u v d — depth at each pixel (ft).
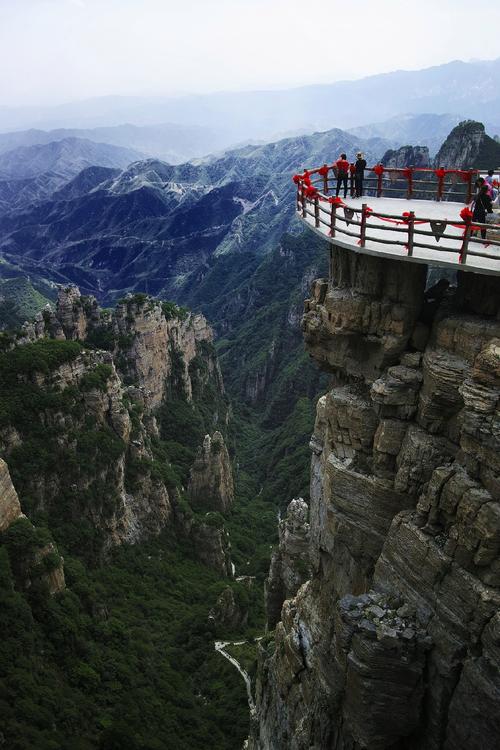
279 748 106.52
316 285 91.50
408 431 75.36
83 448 250.57
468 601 64.85
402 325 76.13
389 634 69.05
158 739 161.07
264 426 644.69
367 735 73.67
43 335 333.42
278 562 180.34
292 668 101.71
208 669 213.25
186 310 581.94
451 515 67.77
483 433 63.05
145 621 226.99
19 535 167.73
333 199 82.07
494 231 79.15
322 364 92.73
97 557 242.17
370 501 81.15
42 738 133.59
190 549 296.71
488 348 64.13
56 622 168.35
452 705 67.05
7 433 228.84
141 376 407.03
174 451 389.19
